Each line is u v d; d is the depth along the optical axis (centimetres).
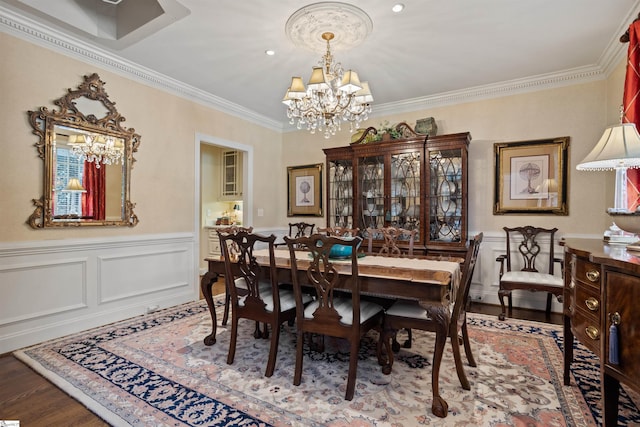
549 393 186
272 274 206
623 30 252
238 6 225
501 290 316
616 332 126
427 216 368
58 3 244
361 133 420
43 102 261
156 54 297
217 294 416
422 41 270
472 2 219
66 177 275
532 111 353
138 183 329
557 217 342
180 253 371
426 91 385
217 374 210
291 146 518
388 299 258
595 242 191
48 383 200
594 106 325
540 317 323
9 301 244
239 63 314
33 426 160
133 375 208
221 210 621
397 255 282
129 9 260
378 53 291
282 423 161
